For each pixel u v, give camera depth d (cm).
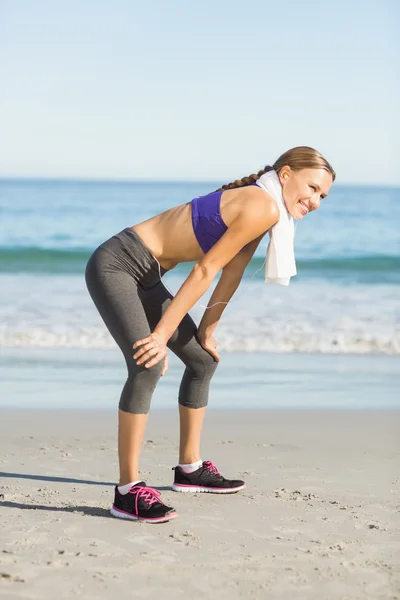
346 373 922
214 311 448
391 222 3675
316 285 1878
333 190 7800
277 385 845
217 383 852
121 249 421
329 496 447
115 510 405
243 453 560
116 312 413
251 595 305
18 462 520
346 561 341
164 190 9162
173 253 425
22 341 1105
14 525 384
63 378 860
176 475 462
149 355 394
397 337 1152
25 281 1870
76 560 337
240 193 414
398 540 370
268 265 427
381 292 1745
